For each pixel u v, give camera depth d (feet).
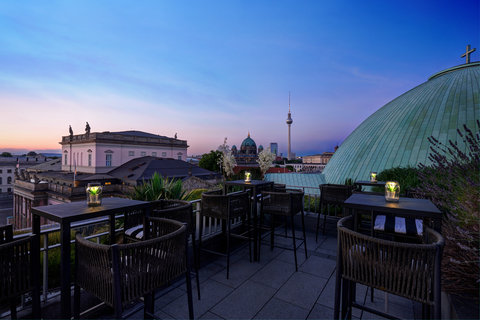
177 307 8.89
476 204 7.14
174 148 189.26
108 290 5.16
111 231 8.65
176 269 6.35
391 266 5.25
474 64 52.70
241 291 10.03
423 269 4.93
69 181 115.75
